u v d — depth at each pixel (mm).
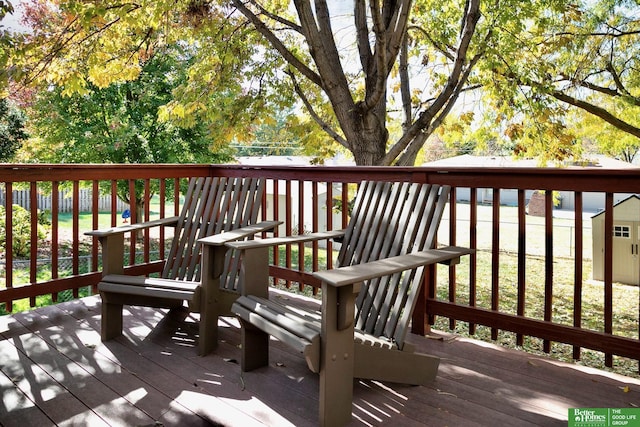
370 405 1954
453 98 7266
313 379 2186
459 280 7781
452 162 13719
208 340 2490
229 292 2547
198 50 8500
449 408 1930
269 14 7004
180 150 9383
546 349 2498
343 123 6664
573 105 8320
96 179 3525
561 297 6484
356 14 6824
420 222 2316
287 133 10156
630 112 8234
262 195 3068
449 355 2527
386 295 2193
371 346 1920
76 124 8773
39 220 10227
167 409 1896
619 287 6828
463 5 7805
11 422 1793
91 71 6852
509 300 6426
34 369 2281
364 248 2531
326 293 1714
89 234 2635
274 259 3951
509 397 2031
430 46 8680
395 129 9859
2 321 2979
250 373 2248
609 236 2211
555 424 1802
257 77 8750
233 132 8797
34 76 6297
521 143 8500
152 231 13055
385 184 2592
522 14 6781
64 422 1792
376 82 6238
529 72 7305
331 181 3387
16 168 3074
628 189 2139
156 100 9062
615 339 2223
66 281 3385
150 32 7055
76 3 5461
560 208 19359
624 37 7527
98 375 2217
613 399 2016
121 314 2738
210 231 3180
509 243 11172
